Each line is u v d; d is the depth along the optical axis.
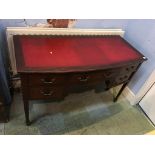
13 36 1.38
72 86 1.32
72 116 1.70
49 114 1.67
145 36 1.63
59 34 1.54
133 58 1.42
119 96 2.04
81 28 1.64
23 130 1.49
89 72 1.22
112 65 1.28
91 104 1.87
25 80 1.12
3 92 1.28
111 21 1.68
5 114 1.43
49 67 1.12
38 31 1.47
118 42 1.61
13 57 1.55
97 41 1.55
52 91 1.27
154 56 1.59
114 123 1.73
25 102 1.30
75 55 1.31
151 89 1.80
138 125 1.77
